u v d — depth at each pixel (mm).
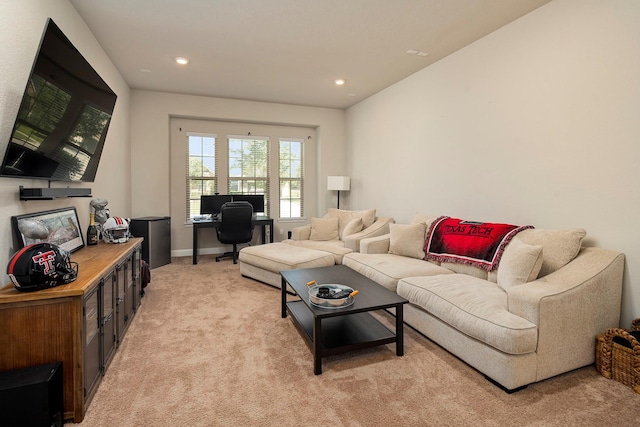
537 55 2693
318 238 4898
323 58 3770
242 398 1741
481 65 3240
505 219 3010
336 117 6141
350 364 2098
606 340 1933
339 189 5637
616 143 2184
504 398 1742
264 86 4789
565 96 2488
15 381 1373
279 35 3215
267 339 2439
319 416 1599
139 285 3129
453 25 2994
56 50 1825
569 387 1841
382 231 4301
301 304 2824
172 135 5387
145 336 2473
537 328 1801
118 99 4156
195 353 2223
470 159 3391
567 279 2002
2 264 1719
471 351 2004
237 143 5805
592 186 2328
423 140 4086
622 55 2139
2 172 1626
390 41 3330
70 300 1535
